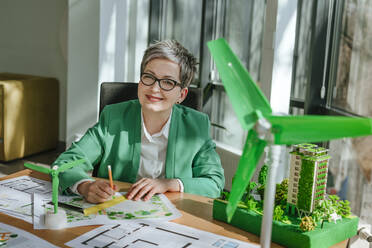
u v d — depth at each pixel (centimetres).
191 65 140
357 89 208
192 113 155
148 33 383
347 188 214
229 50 73
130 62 383
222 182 149
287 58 249
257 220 102
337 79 228
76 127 375
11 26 458
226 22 322
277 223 99
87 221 106
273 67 247
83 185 124
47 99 422
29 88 396
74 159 141
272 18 246
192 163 153
